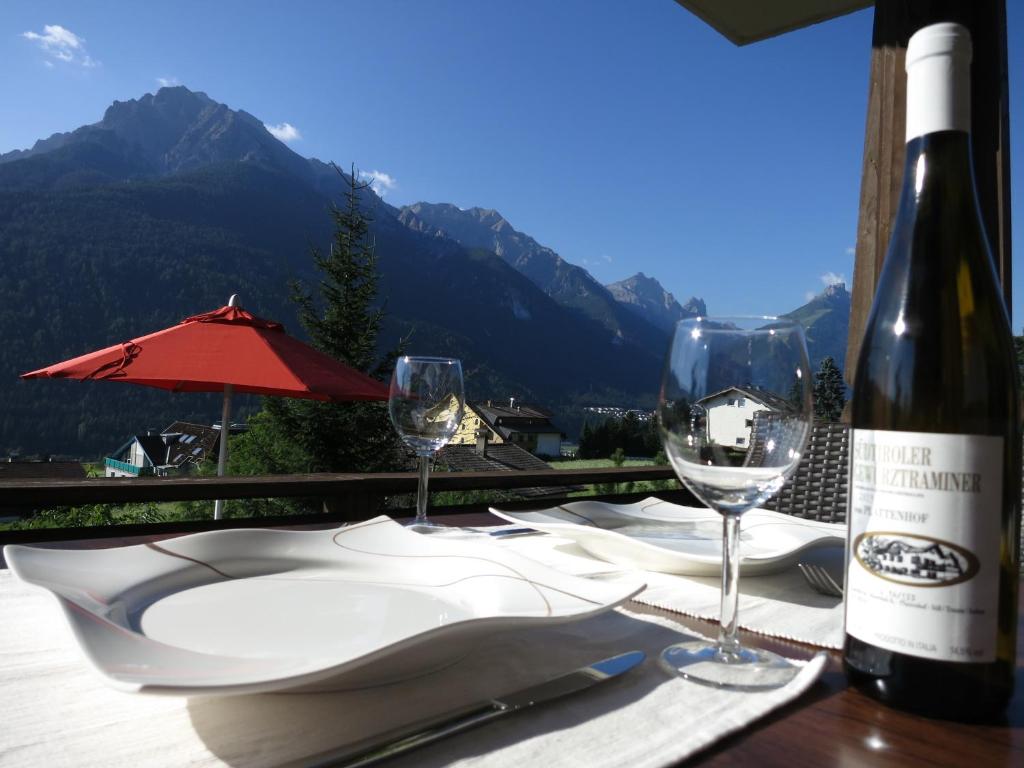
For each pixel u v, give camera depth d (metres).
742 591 0.56
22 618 0.45
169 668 0.27
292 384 3.13
